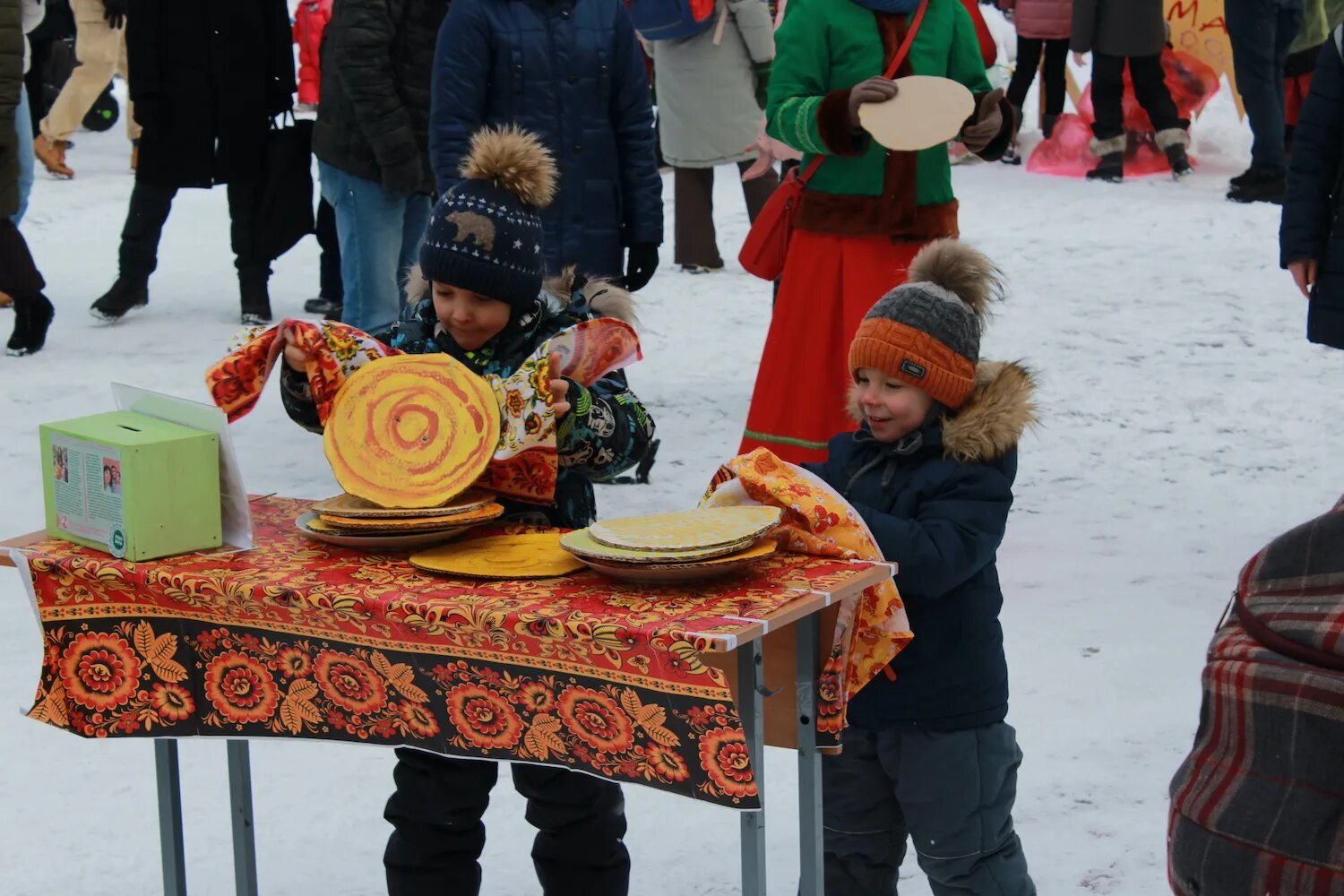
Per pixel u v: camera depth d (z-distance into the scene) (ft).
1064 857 11.17
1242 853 6.25
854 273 16.30
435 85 17.60
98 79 41.34
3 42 24.48
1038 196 37.88
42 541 9.28
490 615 7.64
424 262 9.66
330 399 9.32
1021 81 41.86
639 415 9.62
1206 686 6.60
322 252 30.30
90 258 33.81
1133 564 17.07
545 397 8.84
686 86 31.01
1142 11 37.86
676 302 29.89
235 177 27.73
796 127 15.80
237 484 8.91
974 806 9.29
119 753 13.14
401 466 8.80
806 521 8.46
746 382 24.67
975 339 9.66
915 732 9.27
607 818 9.68
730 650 7.99
